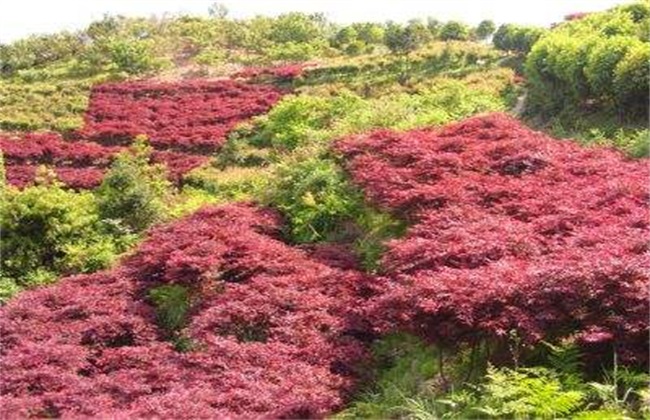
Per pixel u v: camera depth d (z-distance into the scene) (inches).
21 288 609.9
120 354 402.9
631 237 349.7
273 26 2223.2
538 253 371.6
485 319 308.2
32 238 657.0
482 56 1519.4
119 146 1208.8
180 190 935.0
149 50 1891.0
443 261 380.2
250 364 356.8
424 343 345.1
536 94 1023.0
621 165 523.5
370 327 392.2
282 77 1531.7
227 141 1152.8
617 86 750.5
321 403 319.3
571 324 314.2
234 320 404.8
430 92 1179.3
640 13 1083.3
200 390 331.3
